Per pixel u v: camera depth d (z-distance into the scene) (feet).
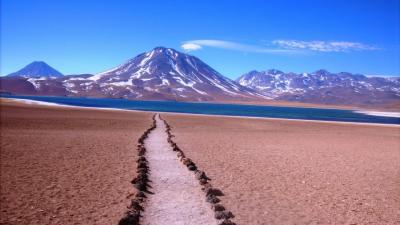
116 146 93.15
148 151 85.10
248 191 52.75
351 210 45.98
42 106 298.35
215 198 46.44
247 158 82.43
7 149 81.71
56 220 39.11
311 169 72.08
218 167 70.08
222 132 146.51
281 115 399.65
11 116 176.55
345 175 67.62
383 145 122.11
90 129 135.03
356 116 467.93
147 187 52.19
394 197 53.47
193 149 93.30
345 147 111.75
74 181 55.52
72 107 313.12
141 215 40.40
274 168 71.56
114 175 60.23
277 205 46.62
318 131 172.45
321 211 45.03
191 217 40.19
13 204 43.86
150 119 207.51
